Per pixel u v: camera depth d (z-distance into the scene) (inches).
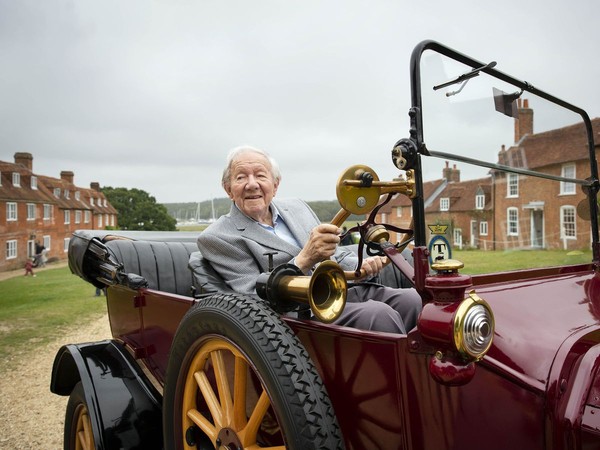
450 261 41.7
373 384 48.8
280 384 48.6
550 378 42.6
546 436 41.4
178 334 63.7
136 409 81.9
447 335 38.8
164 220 3169.3
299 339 56.6
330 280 53.4
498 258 63.4
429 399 43.9
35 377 224.7
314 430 46.7
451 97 56.6
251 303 56.4
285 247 85.2
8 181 1568.7
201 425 62.7
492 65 54.4
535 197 69.4
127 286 91.0
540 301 56.2
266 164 90.3
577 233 75.2
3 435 159.8
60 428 164.9
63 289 626.8
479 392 43.5
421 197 46.5
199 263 84.5
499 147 63.9
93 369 86.2
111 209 2615.7
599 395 42.1
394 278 109.7
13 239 1510.8
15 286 700.7
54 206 1840.6
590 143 80.1
